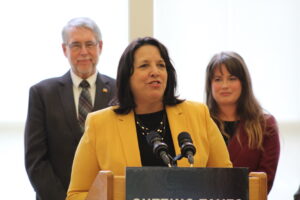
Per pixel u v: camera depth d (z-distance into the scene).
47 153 5.25
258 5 7.09
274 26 7.13
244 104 5.28
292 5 7.16
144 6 6.92
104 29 6.95
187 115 3.63
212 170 2.65
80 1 6.94
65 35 5.54
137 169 2.64
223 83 5.29
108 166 3.42
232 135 5.24
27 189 6.72
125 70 3.62
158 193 2.62
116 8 6.98
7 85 6.81
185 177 2.64
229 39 7.05
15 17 6.85
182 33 7.02
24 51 6.85
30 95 5.38
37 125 5.23
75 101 5.46
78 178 3.51
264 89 7.09
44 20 6.88
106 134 3.52
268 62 7.09
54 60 6.87
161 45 3.67
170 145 3.52
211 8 7.05
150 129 3.60
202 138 3.54
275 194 6.96
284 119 7.09
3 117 6.79
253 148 5.14
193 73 6.98
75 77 5.52
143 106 3.67
